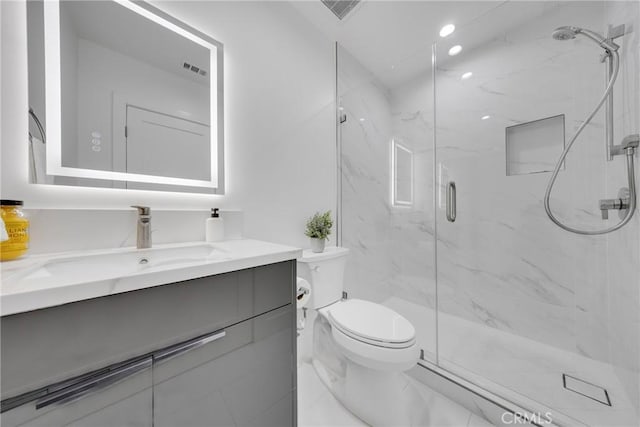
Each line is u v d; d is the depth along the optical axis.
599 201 1.30
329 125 1.70
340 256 1.43
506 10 1.46
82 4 0.82
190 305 0.59
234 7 1.20
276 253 0.77
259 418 0.74
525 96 1.55
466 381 1.19
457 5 1.47
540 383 1.17
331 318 1.18
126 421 0.49
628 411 1.01
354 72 1.91
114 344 0.48
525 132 1.57
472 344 1.51
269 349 0.77
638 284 1.02
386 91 2.12
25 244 0.65
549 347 1.46
